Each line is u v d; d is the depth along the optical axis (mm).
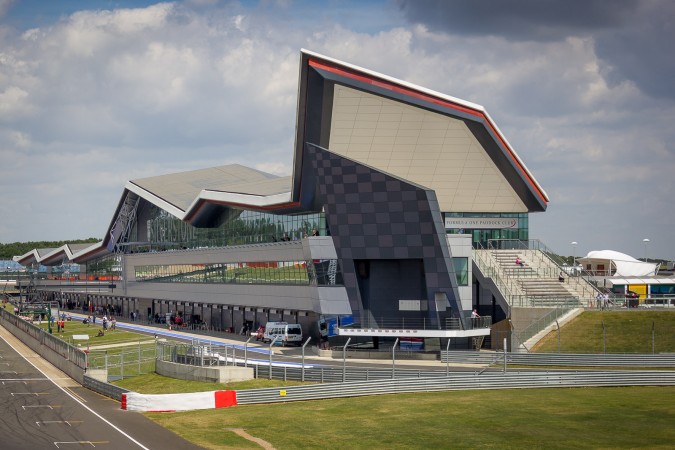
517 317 67688
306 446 35812
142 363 65250
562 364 57188
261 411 43656
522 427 38594
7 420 42500
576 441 35750
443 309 66688
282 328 77312
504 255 81312
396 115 74062
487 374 50156
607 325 63062
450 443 35875
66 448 35719
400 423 40000
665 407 42938
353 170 66250
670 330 61281
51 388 55625
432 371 52656
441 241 65375
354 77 70312
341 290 69250
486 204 82438
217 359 57469
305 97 70938
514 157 78500
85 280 159750
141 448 35500
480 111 74438
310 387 46875
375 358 65688
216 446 35656
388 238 66688
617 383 50062
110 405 47469
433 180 79375
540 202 82250
